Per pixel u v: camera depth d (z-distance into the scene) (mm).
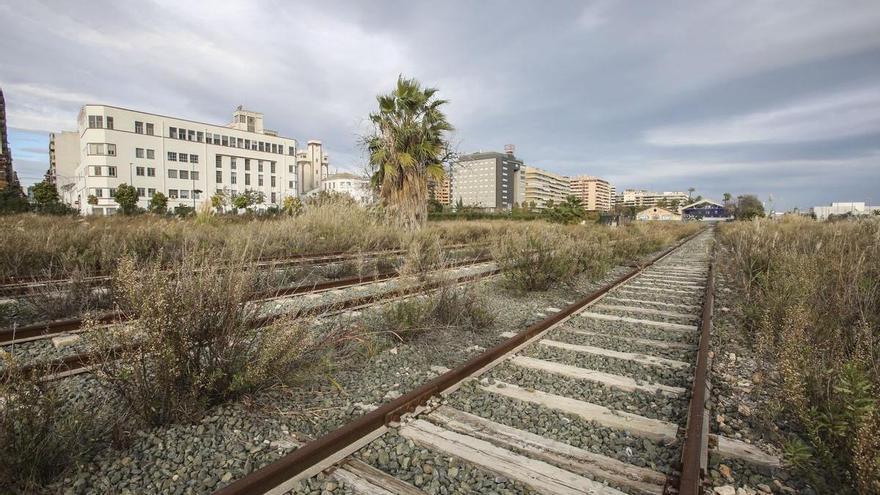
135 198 65750
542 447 3125
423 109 17188
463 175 184875
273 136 106875
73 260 8492
